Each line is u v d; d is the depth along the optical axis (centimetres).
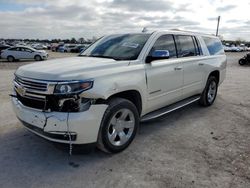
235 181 327
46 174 337
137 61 420
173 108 515
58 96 328
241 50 6519
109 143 374
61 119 327
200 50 612
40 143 425
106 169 352
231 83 1122
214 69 653
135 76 402
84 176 334
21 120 371
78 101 332
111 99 374
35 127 352
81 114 332
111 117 366
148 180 327
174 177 334
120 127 393
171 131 495
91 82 337
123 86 377
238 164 371
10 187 308
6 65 1939
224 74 724
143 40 461
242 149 421
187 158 386
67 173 340
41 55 2519
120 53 450
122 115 390
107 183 320
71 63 390
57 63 396
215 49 688
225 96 822
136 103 430
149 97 444
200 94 636
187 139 458
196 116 593
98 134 356
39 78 340
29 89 349
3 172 339
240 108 672
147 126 520
